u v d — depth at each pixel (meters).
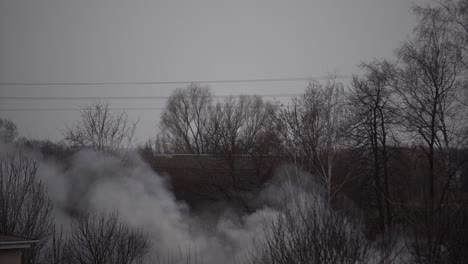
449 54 36.91
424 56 37.47
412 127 38.12
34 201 33.47
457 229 18.66
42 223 33.03
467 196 24.92
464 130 35.56
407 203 21.70
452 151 35.28
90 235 32.69
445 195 28.61
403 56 38.69
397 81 39.59
